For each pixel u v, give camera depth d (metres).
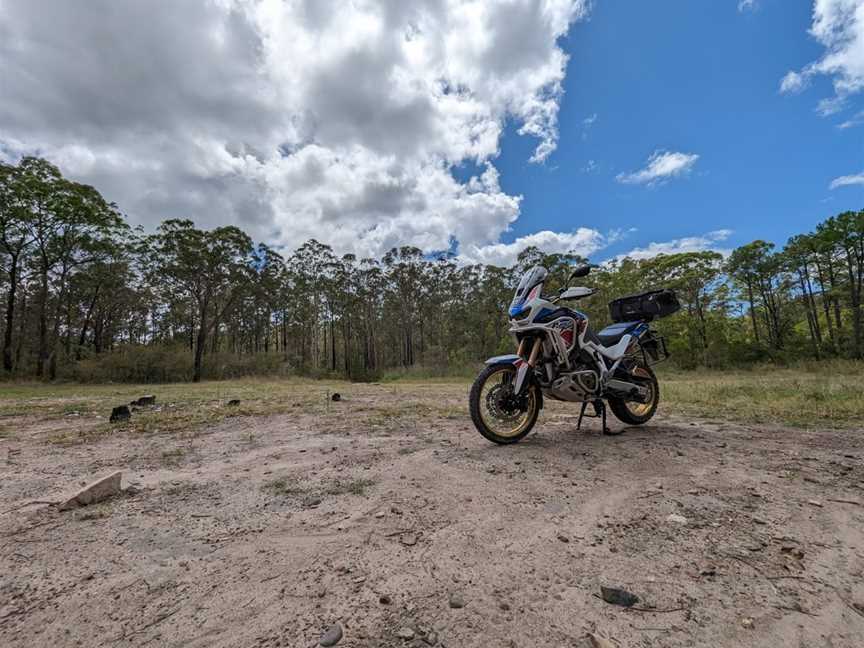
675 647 1.03
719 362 29.53
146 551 1.59
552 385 3.38
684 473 2.38
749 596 1.24
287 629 1.12
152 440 3.80
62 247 25.56
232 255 31.08
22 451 3.42
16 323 32.34
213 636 1.10
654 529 1.69
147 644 1.08
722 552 1.50
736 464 2.54
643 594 1.25
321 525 1.79
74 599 1.28
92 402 8.22
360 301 47.97
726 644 1.04
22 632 1.13
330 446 3.33
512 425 3.52
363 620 1.15
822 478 2.26
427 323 52.53
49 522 1.88
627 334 3.93
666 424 4.03
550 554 1.50
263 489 2.29
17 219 23.38
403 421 4.55
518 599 1.24
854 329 28.86
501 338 39.16
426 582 1.33
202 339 30.28
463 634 1.09
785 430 3.59
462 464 2.66
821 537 1.60
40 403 8.09
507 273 38.53
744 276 33.28
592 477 2.35
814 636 1.07
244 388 13.43
